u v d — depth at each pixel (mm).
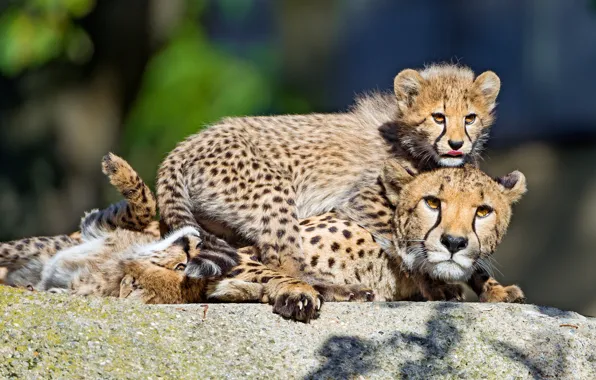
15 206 23047
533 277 22188
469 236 10133
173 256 10023
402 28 27125
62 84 23172
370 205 11000
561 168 23812
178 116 24453
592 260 22141
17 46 20891
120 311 8953
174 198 11117
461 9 26531
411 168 11625
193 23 24688
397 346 8992
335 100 27078
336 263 10734
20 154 23281
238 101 24906
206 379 8430
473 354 9000
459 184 10289
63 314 8797
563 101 25281
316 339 9000
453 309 9531
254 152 11352
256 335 8945
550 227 22656
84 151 23141
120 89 23109
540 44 25609
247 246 11195
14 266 10930
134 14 22438
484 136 11938
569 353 9141
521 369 8945
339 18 27453
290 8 27453
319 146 11781
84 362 8391
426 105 11602
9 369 8266
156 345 8656
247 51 26688
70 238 11148
